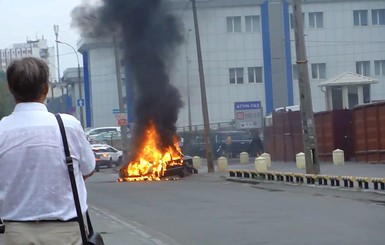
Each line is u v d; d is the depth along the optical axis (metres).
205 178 31.22
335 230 13.32
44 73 4.30
